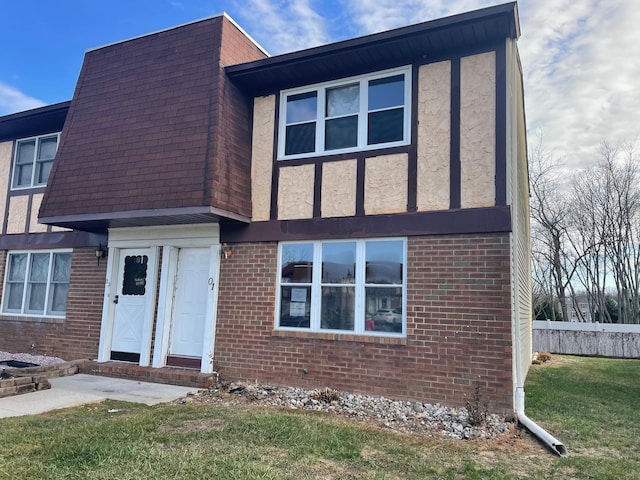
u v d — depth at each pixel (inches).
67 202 360.8
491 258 267.1
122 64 374.9
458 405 262.2
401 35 286.2
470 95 286.5
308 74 334.3
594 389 364.5
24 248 450.0
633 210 1093.1
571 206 1164.5
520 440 218.1
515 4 259.4
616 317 1168.8
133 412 249.4
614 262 1111.6
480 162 277.9
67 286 427.5
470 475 169.0
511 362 254.2
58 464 161.3
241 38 363.6
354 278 305.7
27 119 448.5
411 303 282.7
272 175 340.8
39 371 341.1
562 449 199.5
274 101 349.4
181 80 344.5
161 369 344.2
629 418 265.6
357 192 309.9
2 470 154.4
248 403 278.2
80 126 377.4
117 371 352.2
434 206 286.0
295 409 263.1
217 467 162.1
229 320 337.7
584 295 1346.0
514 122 284.0
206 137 321.1
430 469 172.7
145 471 156.6
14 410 246.2
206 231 352.8
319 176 324.5
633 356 697.0
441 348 271.1
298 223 324.8
